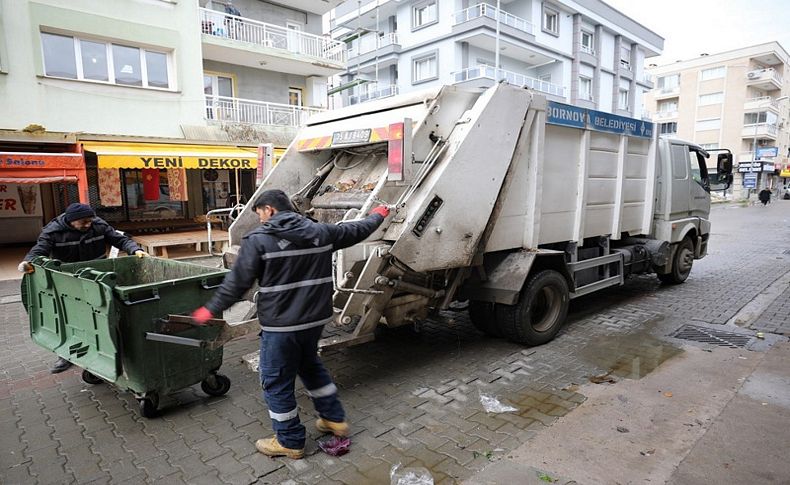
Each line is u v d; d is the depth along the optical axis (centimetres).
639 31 3556
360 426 345
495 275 486
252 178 1559
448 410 368
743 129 5103
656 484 269
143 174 1330
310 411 371
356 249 384
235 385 422
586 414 356
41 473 292
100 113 1238
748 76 5028
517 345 515
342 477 286
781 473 276
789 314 616
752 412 351
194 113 1399
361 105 493
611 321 597
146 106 1311
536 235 499
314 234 288
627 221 664
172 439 331
